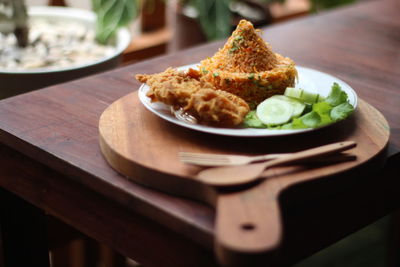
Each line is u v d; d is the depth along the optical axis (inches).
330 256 61.2
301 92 34.4
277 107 33.8
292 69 35.8
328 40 51.1
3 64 48.2
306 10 77.4
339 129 34.5
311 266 59.2
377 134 34.1
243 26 35.8
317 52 48.3
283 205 30.0
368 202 34.4
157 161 31.1
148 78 35.6
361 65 46.2
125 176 31.7
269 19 64.9
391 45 50.8
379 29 54.5
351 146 31.5
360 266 59.5
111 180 31.4
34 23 55.5
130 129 33.7
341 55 48.0
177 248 30.6
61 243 48.6
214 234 28.2
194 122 33.1
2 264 41.3
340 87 35.6
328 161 31.5
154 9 66.7
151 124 34.3
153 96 34.1
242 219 27.3
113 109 35.6
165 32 68.2
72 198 34.0
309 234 31.8
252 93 35.0
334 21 55.9
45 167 34.6
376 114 36.2
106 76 42.1
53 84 45.3
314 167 31.1
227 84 34.9
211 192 29.4
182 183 30.2
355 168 31.4
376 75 44.4
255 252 25.8
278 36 51.3
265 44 36.3
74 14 56.2
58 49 51.5
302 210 31.2
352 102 35.0
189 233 29.1
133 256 32.3
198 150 32.3
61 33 54.3
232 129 32.5
